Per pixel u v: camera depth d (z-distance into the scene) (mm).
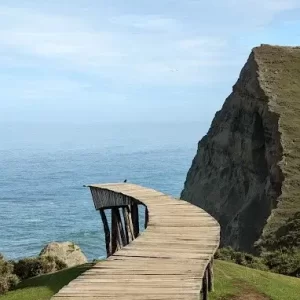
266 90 77000
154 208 25531
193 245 18219
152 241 18844
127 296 12859
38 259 31891
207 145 84750
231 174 76312
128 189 31641
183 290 13289
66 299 12664
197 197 81375
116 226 30781
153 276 14516
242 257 34469
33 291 24297
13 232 106062
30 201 148250
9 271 28109
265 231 57094
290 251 41969
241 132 76875
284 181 64375
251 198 69438
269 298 20672
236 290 21047
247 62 87062
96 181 189125
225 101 86062
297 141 69062
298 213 55938
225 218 73562
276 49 88500
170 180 185500
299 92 77562
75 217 120625
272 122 71812
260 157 72625
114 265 15672
